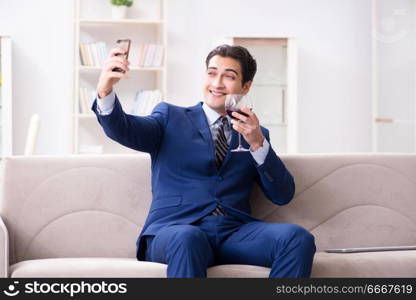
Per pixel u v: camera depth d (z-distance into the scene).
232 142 2.84
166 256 2.46
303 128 7.23
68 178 2.98
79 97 6.54
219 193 2.76
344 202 3.13
